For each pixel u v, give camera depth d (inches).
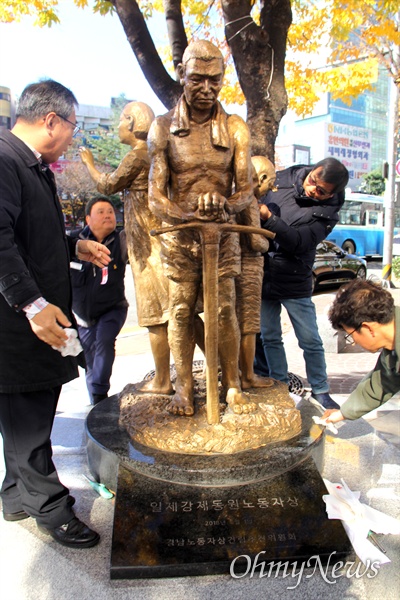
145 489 78.7
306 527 72.7
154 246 98.8
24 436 76.4
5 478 84.0
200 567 68.1
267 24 138.6
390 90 404.5
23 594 67.0
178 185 85.0
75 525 76.8
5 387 74.3
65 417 131.0
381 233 759.1
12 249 68.3
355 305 75.2
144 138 99.0
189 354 92.0
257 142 139.6
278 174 136.9
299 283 130.9
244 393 95.8
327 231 129.8
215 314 81.7
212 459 80.8
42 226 77.8
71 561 73.0
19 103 77.9
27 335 74.9
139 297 100.3
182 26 143.6
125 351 235.1
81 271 129.4
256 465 78.9
